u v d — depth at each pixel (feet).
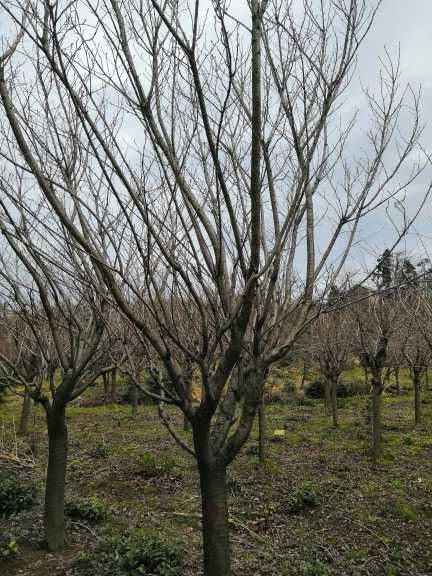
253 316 11.57
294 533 20.04
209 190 11.00
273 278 9.71
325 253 10.75
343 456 31.99
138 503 23.58
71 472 28.40
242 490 25.14
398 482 26.00
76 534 19.39
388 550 18.44
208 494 10.46
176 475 27.30
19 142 8.14
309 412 50.75
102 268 8.93
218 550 10.32
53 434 17.52
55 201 8.45
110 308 15.64
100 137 8.43
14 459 29.17
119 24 8.73
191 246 9.43
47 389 48.03
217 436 10.75
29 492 22.61
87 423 44.19
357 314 32.78
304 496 22.80
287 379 66.85
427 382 64.44
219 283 9.64
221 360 9.91
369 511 22.21
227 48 7.93
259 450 30.12
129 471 28.35
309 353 48.34
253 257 8.60
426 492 24.50
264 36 9.80
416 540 19.31
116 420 45.57
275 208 10.80
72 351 16.14
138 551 16.43
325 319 42.11
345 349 41.24
